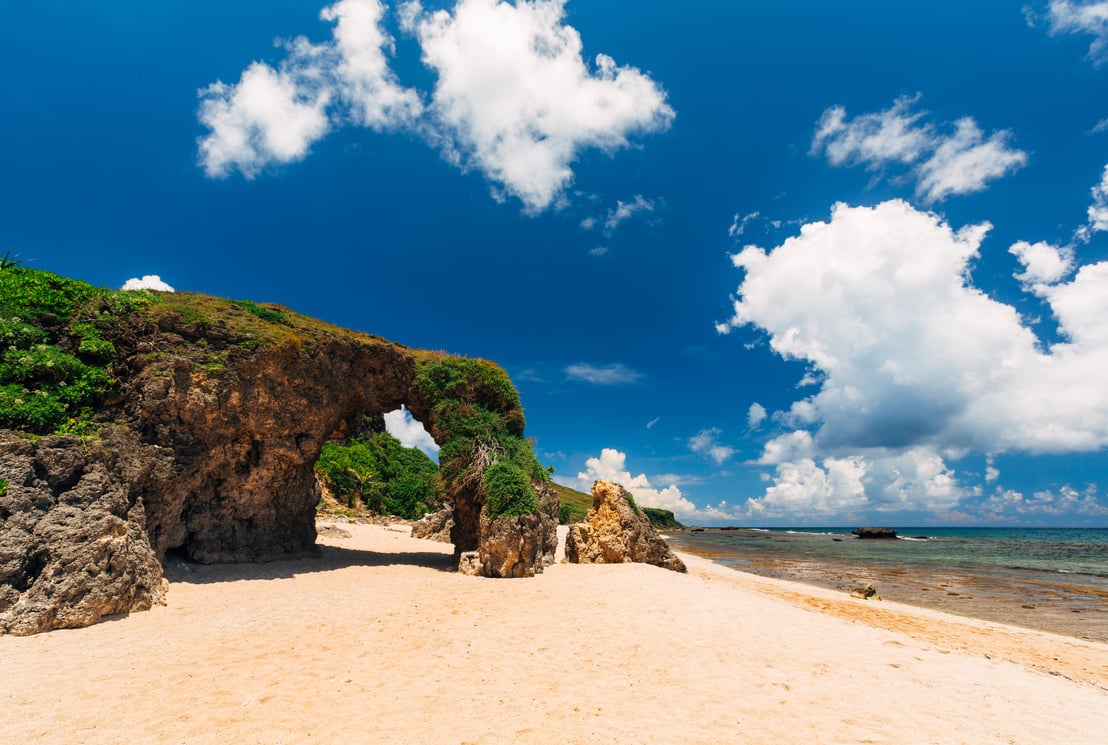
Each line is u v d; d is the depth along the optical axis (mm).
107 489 12844
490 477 20609
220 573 16906
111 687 8078
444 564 22422
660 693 8805
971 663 11453
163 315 16953
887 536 94938
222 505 18375
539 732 7273
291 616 12609
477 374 23453
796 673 9938
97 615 11250
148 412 15531
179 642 10344
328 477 49594
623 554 24781
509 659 10312
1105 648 15617
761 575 31922
